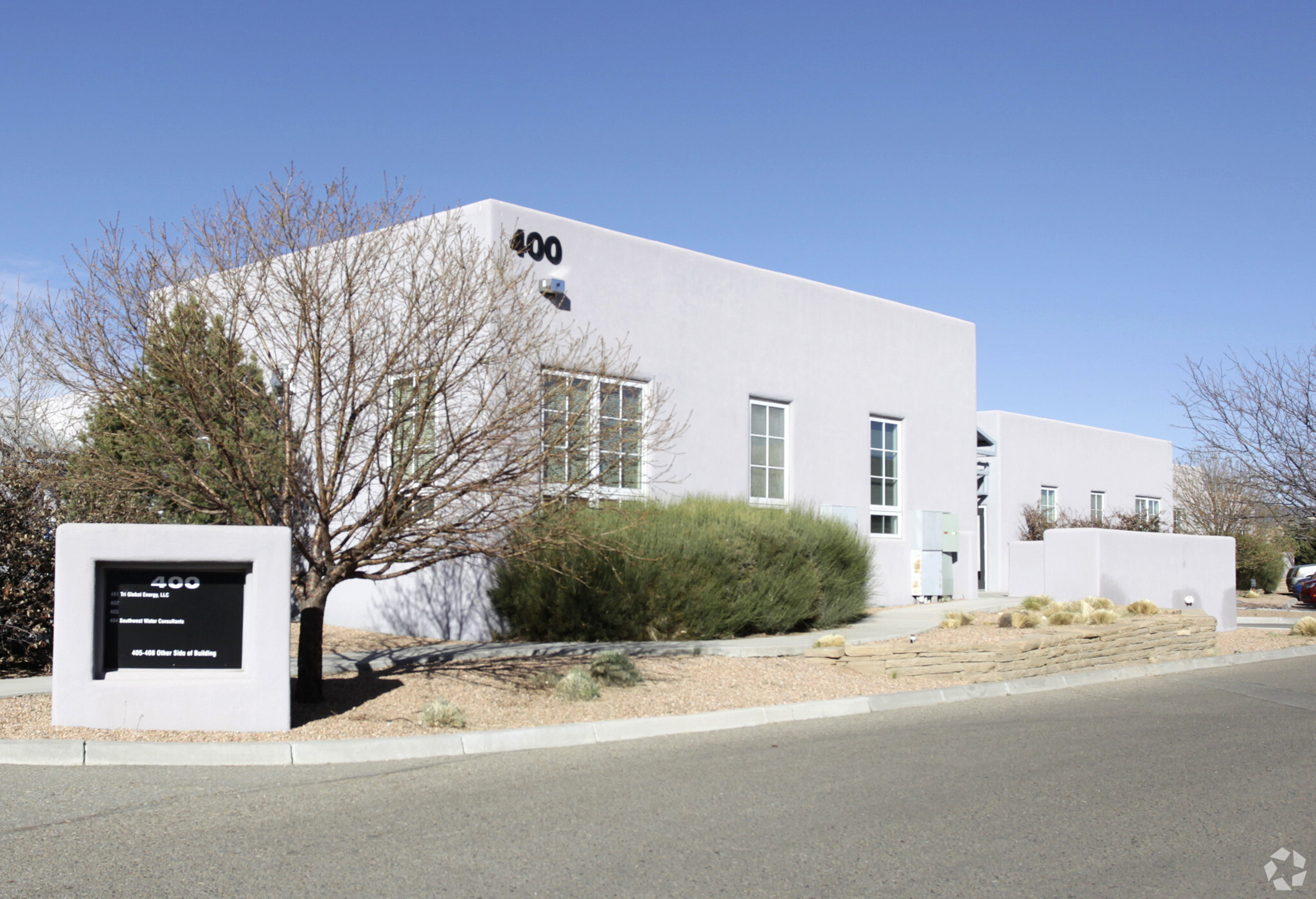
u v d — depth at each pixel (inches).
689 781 287.9
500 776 294.0
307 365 397.4
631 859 217.9
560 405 399.2
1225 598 757.9
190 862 214.2
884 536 780.0
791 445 719.1
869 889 200.5
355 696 383.6
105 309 359.6
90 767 298.4
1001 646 474.0
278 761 310.0
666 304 642.2
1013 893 199.0
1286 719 395.9
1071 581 657.0
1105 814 255.3
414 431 378.0
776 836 234.5
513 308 413.4
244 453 357.7
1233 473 1109.7
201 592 334.0
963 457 855.1
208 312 366.3
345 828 239.8
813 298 740.7
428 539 389.4
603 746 339.0
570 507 406.0
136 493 423.8
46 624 442.9
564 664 439.5
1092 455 1223.5
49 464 438.9
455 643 527.2
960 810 257.3
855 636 559.2
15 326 575.5
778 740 350.3
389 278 421.4
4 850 221.9
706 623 541.6
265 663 332.5
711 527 554.9
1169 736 357.7
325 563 377.7
